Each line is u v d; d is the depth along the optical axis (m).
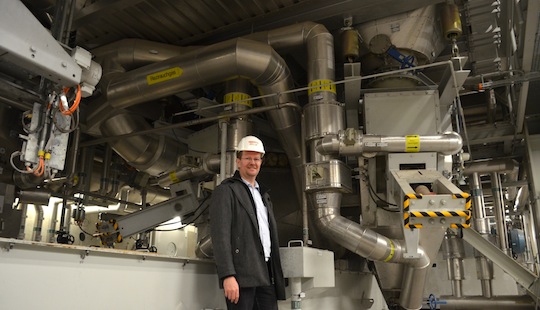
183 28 4.46
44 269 1.84
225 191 2.28
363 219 3.89
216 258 2.13
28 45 2.24
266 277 2.23
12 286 1.72
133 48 4.30
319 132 3.66
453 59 3.48
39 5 3.86
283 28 4.05
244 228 2.26
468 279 6.53
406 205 2.72
